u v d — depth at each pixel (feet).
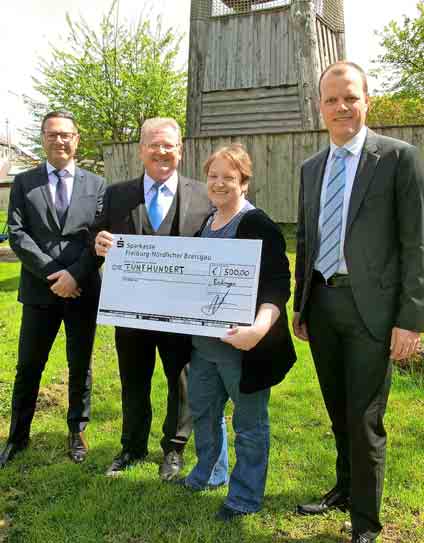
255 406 9.25
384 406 8.43
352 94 8.05
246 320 8.71
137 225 10.30
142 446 11.43
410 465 10.99
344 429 9.39
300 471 10.97
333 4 40.09
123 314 9.64
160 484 10.58
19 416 11.93
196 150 36.70
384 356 8.23
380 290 8.13
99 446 12.23
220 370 9.36
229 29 37.58
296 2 35.35
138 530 9.22
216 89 38.01
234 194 9.07
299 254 9.66
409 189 7.84
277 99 36.50
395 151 8.01
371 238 8.08
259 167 35.63
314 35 35.45
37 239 11.35
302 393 14.76
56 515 9.66
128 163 38.96
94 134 83.92
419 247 7.82
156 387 15.42
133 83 82.12
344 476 9.61
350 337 8.40
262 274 8.88
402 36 81.00
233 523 9.30
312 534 9.08
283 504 9.88
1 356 18.60
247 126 37.37
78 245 11.49
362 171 8.16
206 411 9.97
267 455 9.52
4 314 23.90
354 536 8.43
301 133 34.27
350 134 8.27
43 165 11.74
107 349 19.04
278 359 8.96
